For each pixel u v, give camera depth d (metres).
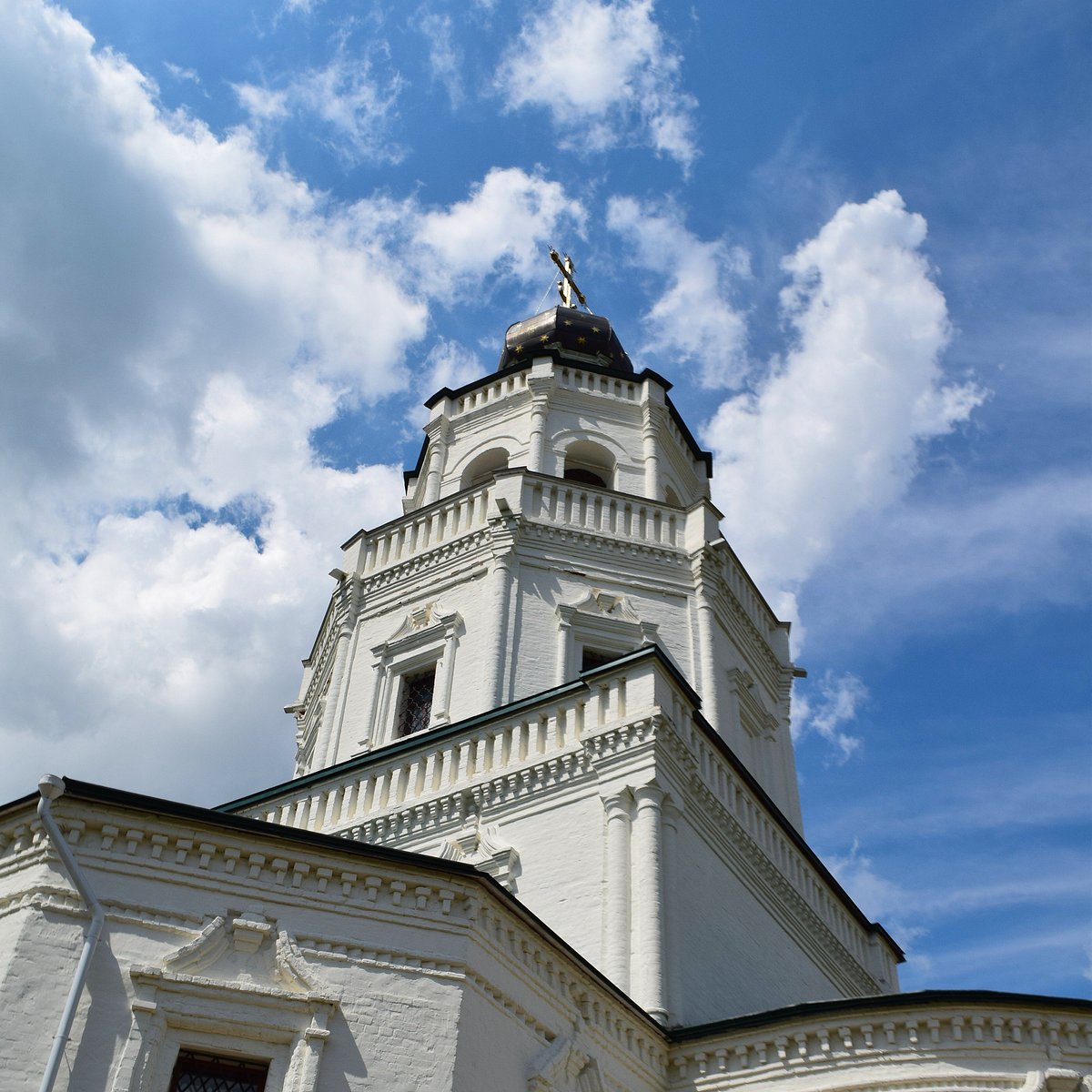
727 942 21.27
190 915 14.05
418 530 31.05
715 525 30.80
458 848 21.88
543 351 35.12
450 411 35.41
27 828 14.34
